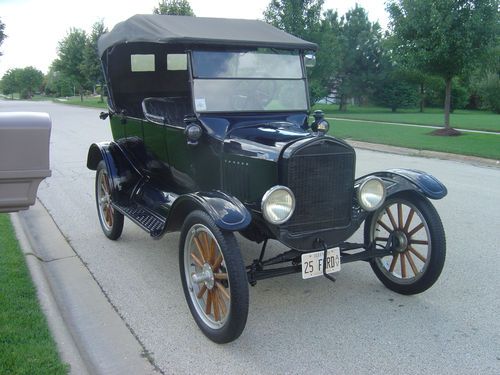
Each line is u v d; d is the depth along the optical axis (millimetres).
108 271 4910
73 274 4832
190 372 3178
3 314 3631
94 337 3635
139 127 5480
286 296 4293
